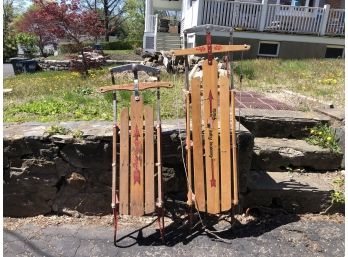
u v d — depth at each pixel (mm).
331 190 3717
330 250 3166
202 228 3453
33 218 3645
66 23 10891
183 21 16547
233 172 3326
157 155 3334
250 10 13008
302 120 4566
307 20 13430
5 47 25625
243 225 3518
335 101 5969
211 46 3283
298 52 13633
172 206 3662
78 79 9273
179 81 7465
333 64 10219
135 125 3238
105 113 4914
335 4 15383
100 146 3475
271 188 3691
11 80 11438
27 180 3561
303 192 3689
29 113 5086
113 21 33688
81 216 3662
